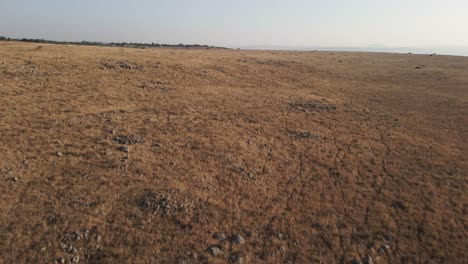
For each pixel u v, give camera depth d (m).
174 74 37.75
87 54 42.62
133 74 35.12
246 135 21.69
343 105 31.52
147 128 21.09
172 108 25.89
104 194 13.56
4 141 16.78
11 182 13.54
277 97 33.00
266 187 15.57
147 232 11.80
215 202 13.90
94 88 28.50
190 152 18.28
